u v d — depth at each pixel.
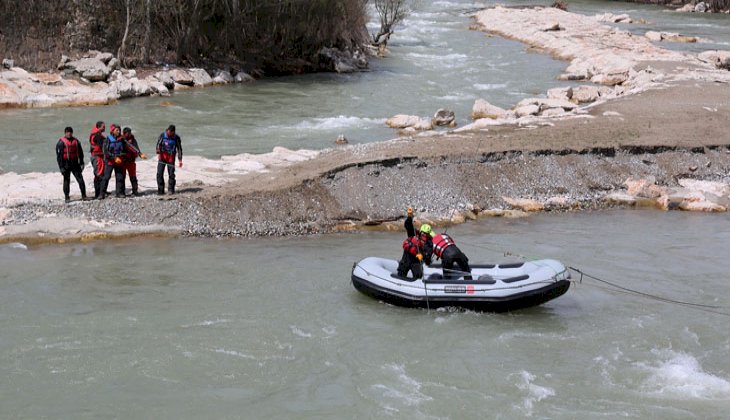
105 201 20.88
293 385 13.20
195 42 41.94
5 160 25.52
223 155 27.14
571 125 29.05
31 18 37.47
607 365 13.99
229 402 12.66
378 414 12.37
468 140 26.47
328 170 22.59
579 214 23.11
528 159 24.81
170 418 12.21
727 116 30.62
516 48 56.34
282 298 16.56
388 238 20.75
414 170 23.41
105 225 20.14
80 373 13.41
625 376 13.60
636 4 88.56
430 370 13.75
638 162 25.59
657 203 23.95
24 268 17.92
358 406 12.59
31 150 26.86
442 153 24.28
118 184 21.25
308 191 22.00
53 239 19.58
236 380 13.32
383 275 16.14
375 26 64.50
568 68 47.19
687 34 62.75
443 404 12.66
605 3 89.50
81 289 16.83
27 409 12.34
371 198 22.27
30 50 37.16
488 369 13.80
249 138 29.84
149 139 29.14
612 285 17.73
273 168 24.91
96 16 39.06
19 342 14.39
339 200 22.03
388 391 13.05
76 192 21.97
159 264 18.36
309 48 46.25
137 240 19.91
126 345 14.38
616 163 25.42
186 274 17.78
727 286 17.80
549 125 29.20
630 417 12.32
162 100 36.50
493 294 15.54
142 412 12.35
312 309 16.03
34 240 19.47
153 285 17.12
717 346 14.80
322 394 12.95
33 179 23.02
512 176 24.17
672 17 76.00
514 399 12.85
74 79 36.72
